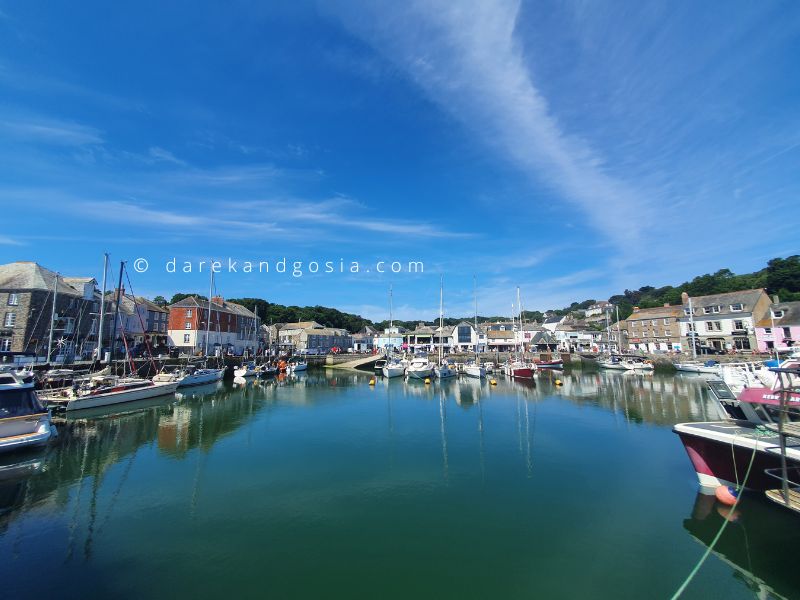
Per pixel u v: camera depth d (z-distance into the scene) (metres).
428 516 11.45
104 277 37.28
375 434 21.34
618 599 7.83
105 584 8.37
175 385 35.19
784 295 63.62
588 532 10.41
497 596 7.95
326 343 103.00
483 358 74.38
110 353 38.06
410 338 107.12
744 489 11.22
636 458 16.41
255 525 11.00
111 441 20.00
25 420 17.53
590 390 38.28
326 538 10.27
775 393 10.47
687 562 9.02
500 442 19.34
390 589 8.18
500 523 10.98
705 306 63.88
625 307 114.06
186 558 9.35
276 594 8.03
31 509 12.06
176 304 64.69
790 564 8.87
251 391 39.66
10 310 39.03
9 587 8.22
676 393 35.41
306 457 17.17
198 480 14.47
